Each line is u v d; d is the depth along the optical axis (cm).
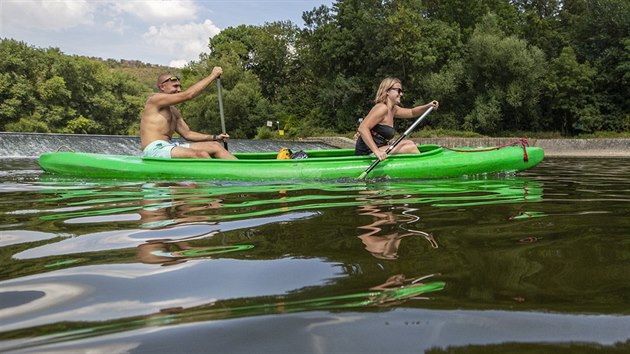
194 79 3778
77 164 545
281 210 284
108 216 267
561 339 101
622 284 137
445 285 138
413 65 2973
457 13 3309
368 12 3162
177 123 593
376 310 119
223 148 576
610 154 1961
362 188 411
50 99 3666
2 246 197
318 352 97
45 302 129
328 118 3488
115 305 126
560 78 2619
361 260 166
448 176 524
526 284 138
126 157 552
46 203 327
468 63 2839
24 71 3609
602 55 2691
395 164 502
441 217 258
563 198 351
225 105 3541
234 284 142
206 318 116
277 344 101
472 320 111
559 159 1349
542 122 2791
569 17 3269
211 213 274
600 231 219
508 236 207
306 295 131
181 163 517
